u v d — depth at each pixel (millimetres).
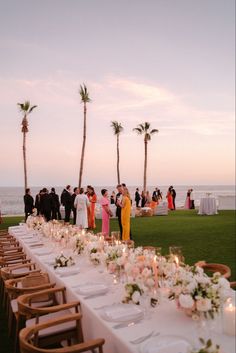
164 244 10953
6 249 8031
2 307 6203
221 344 2344
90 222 15609
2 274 5367
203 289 2654
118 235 5172
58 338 3527
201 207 21453
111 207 20062
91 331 3209
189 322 2734
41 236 8422
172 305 3094
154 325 2719
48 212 15570
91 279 4242
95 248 4977
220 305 2613
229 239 11539
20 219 21969
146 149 45812
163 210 21703
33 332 3057
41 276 4938
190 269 3154
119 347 2564
